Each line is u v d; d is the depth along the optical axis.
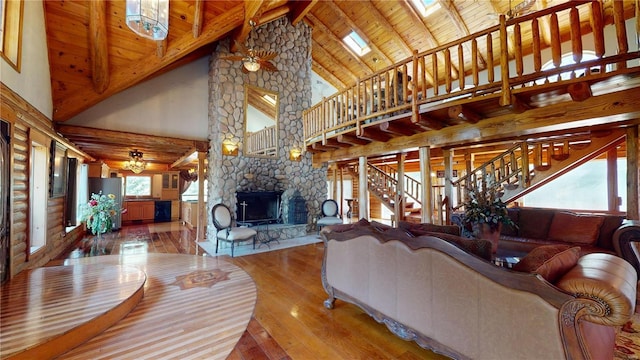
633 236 3.25
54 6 3.80
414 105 3.70
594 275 1.29
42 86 3.99
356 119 4.70
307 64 7.55
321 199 7.55
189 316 2.58
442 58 7.24
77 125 5.09
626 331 2.21
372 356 1.98
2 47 3.04
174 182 10.31
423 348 2.03
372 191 7.88
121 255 4.92
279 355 1.99
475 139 3.87
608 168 5.33
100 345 2.08
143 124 5.83
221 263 4.43
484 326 1.56
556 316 1.30
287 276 3.80
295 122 7.20
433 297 1.82
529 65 6.52
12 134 3.02
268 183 6.66
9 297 2.60
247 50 4.82
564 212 4.25
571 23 2.67
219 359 1.94
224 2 4.86
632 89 2.66
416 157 7.80
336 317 2.60
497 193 5.08
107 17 4.12
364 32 7.27
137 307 2.76
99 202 5.73
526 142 4.82
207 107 6.72
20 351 1.75
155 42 4.64
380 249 2.23
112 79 4.70
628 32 5.30
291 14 7.15
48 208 4.38
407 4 6.21
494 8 5.89
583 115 2.95
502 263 2.79
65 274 3.27
